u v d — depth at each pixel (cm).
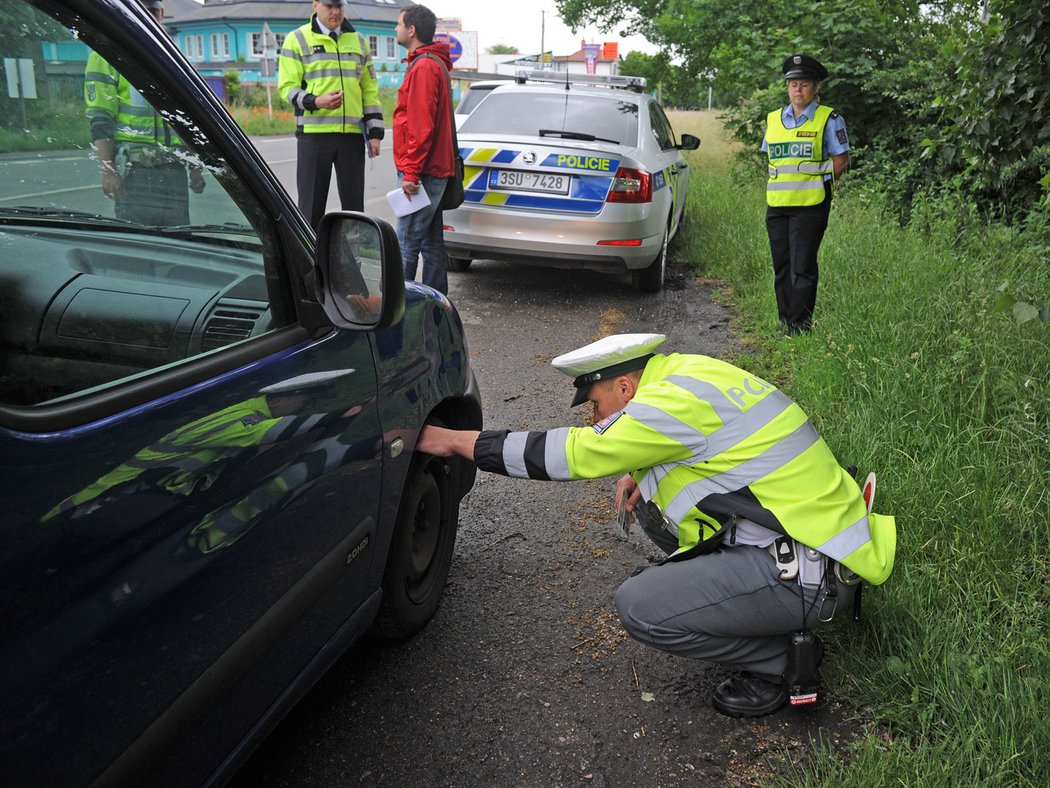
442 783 229
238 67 5919
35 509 120
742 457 234
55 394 137
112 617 134
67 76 153
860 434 378
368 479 222
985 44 486
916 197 864
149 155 168
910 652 258
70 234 159
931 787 215
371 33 5994
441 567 301
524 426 463
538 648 285
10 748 117
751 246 802
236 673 168
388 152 1927
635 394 245
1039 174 796
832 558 233
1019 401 383
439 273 615
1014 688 240
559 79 826
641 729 250
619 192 646
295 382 189
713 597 239
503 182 658
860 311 530
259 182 190
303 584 192
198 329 174
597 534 358
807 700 246
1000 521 314
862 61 1027
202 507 155
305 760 234
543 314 673
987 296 508
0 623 114
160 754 148
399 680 267
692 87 2017
